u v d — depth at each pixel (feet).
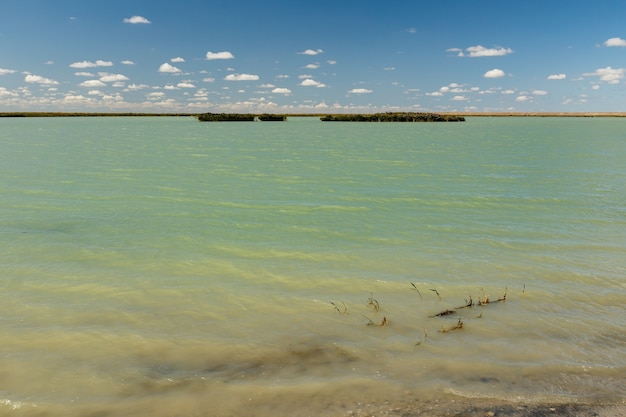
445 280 35.01
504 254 40.98
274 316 29.07
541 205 61.46
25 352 24.39
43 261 38.88
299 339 26.12
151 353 24.52
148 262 38.96
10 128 306.35
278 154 130.00
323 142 179.32
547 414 19.20
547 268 37.42
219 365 23.47
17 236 46.01
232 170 95.35
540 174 90.17
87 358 23.91
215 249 42.52
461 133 248.93
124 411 19.69
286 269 37.37
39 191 70.59
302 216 55.42
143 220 53.26
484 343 25.54
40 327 27.25
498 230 48.91
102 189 72.69
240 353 24.61
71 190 71.72
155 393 21.01
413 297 31.94
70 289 33.06
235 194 68.95
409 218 54.39
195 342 25.73
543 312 29.50
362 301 31.32
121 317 28.76
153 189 72.95
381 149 146.30
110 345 25.29
